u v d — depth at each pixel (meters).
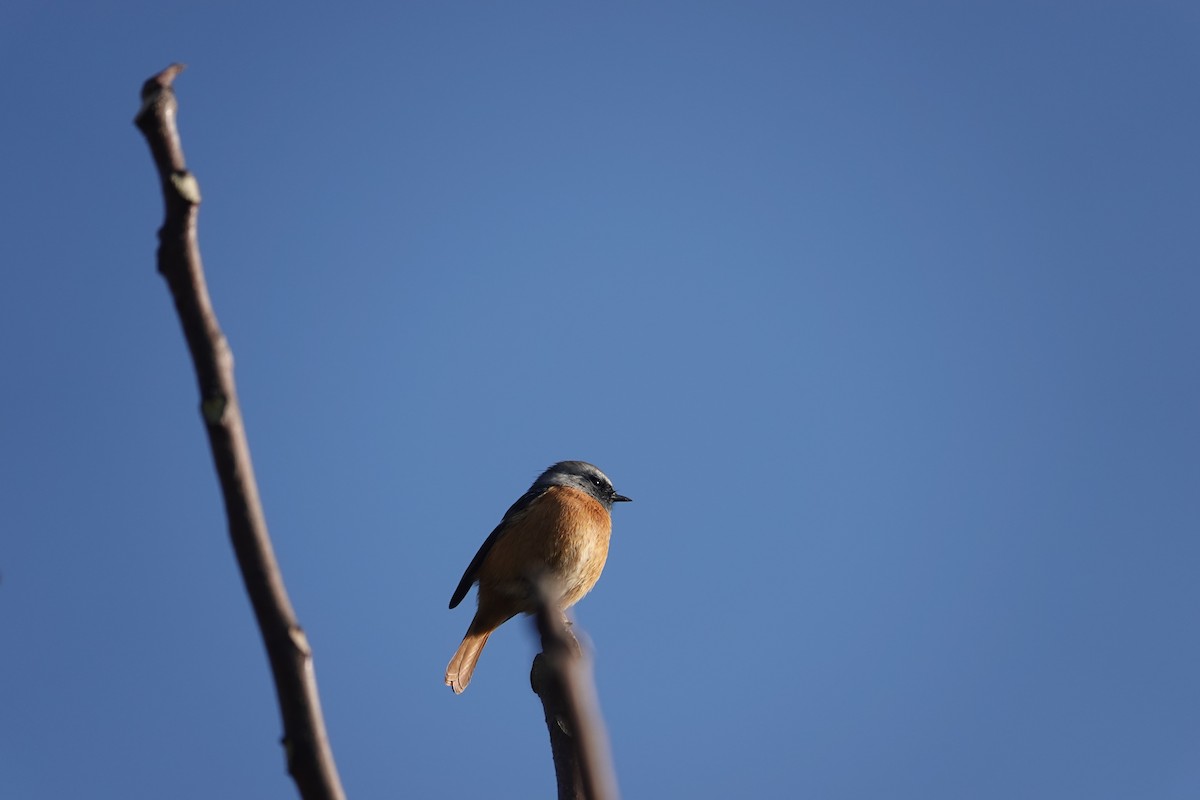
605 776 4.29
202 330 4.10
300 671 4.21
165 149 4.13
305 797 4.23
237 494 4.11
